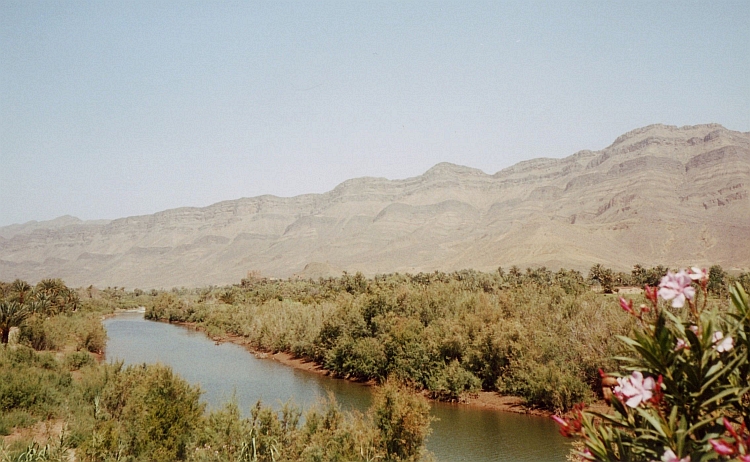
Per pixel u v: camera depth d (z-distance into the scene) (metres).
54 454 16.30
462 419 31.47
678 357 4.14
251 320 71.44
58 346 45.69
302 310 61.94
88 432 19.14
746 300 4.27
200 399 33.81
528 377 33.72
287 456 16.86
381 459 17.67
